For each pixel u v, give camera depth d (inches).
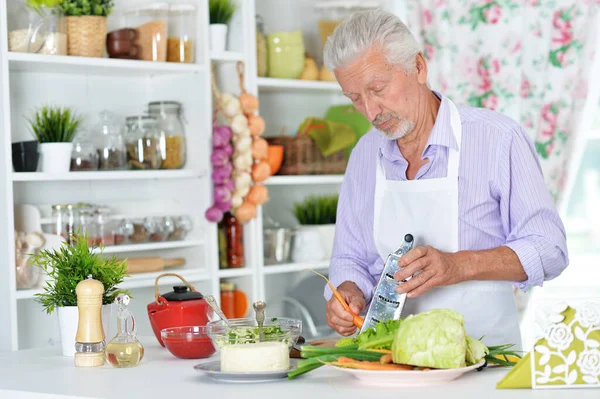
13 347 128.9
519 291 164.4
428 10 171.6
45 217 143.5
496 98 167.3
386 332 73.9
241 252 156.0
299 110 179.9
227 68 157.5
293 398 64.7
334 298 89.9
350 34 89.8
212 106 157.6
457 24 169.5
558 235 91.7
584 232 188.2
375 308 86.0
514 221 93.7
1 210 130.5
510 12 165.3
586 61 158.9
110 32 141.9
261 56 159.9
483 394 63.5
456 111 96.6
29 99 142.4
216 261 149.2
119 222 143.0
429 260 83.9
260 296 156.6
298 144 162.4
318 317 164.9
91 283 86.3
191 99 150.5
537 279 89.5
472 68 169.2
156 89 155.6
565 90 159.8
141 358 85.0
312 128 165.6
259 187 153.5
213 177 147.4
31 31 132.2
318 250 165.2
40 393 72.4
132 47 142.6
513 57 165.6
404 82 91.1
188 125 151.6
